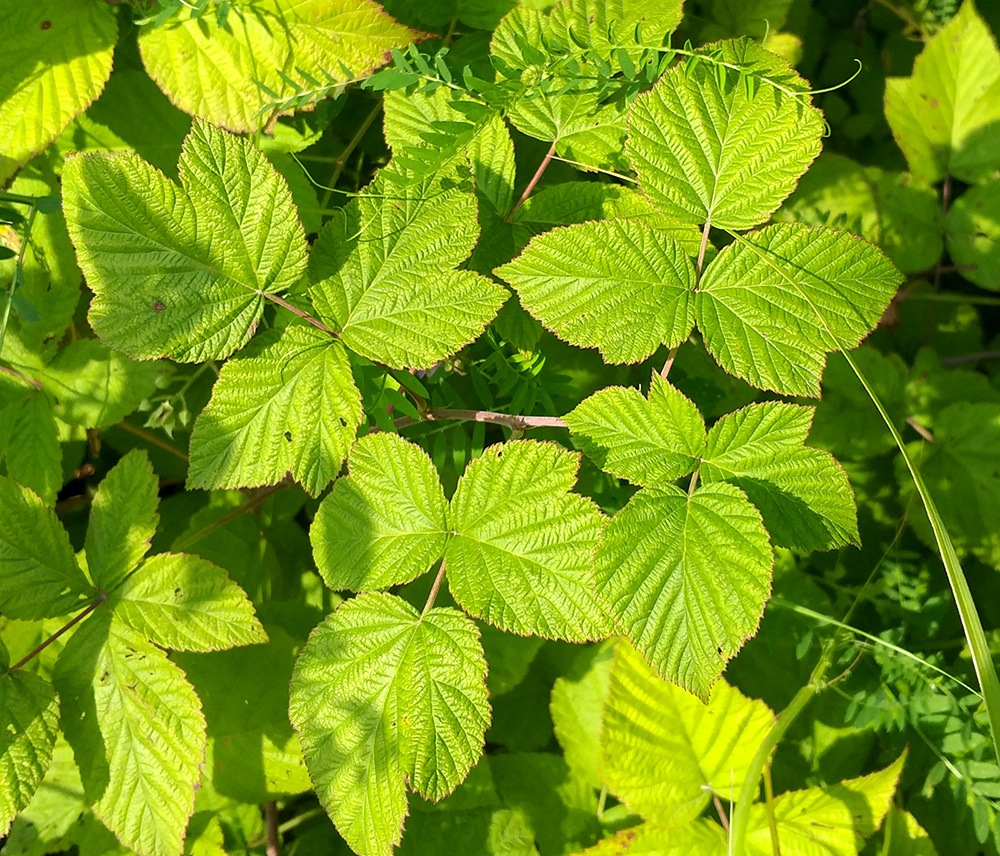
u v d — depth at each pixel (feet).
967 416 1.51
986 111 1.60
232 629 1.10
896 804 1.40
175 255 0.93
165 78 1.18
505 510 0.93
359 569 0.95
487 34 1.39
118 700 1.09
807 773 1.40
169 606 1.10
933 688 1.25
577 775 1.37
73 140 1.29
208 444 0.94
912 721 1.25
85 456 1.53
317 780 0.91
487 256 1.12
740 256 0.96
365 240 0.98
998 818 1.24
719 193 0.97
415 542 0.94
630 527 0.87
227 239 0.94
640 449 0.93
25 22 1.17
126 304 0.92
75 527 1.54
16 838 1.27
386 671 0.92
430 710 0.90
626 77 1.06
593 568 0.86
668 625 0.85
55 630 1.29
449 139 0.99
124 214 0.92
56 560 1.10
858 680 1.34
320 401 0.95
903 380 1.57
